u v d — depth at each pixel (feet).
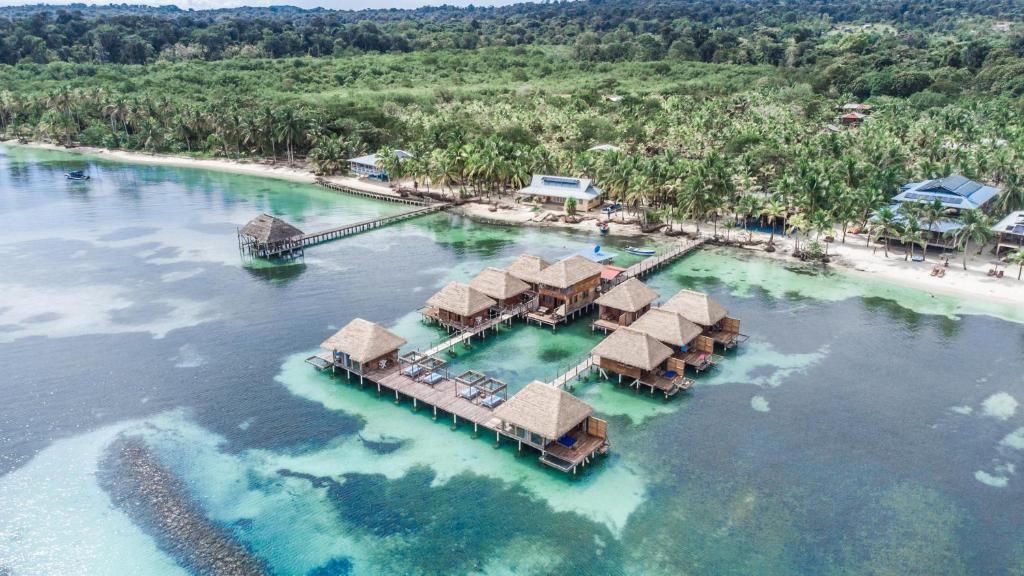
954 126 501.97
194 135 564.71
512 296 233.55
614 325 222.69
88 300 247.91
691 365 197.47
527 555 127.85
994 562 125.70
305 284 267.18
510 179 404.16
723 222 350.02
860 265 286.46
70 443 161.48
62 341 213.87
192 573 123.75
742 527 134.82
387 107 580.30
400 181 451.12
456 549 129.39
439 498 143.43
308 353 208.23
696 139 465.88
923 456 156.97
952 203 305.12
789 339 218.38
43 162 527.40
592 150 441.68
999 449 159.33
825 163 346.54
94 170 501.15
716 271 284.00
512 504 141.69
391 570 124.36
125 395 182.91
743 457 157.17
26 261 290.97
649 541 131.23
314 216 374.63
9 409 175.42
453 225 360.07
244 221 362.53
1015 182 325.21
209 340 215.92
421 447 161.48
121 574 123.65
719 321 217.15
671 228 341.62
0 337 215.92
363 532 133.80
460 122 511.81
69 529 134.51
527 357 207.72
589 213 377.91
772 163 378.32
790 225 324.19
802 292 258.98
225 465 153.79
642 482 148.77
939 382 190.39
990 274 270.46
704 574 123.13
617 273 256.93
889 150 379.76
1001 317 233.14
